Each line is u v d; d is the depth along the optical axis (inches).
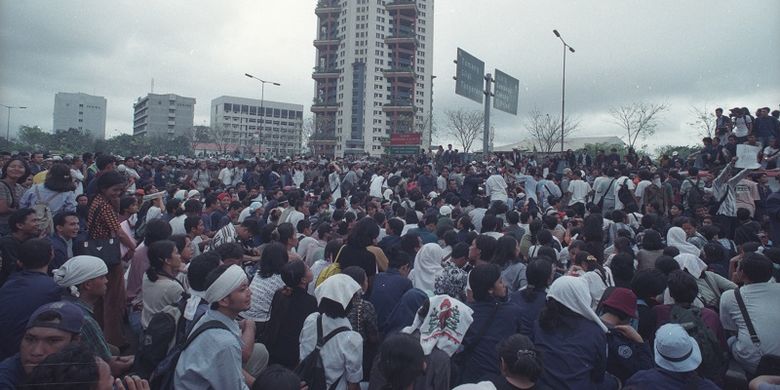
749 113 548.4
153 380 125.3
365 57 4904.0
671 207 462.0
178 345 130.4
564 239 335.3
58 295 144.2
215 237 269.7
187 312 141.3
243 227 271.7
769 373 155.7
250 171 775.1
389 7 4712.1
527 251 282.4
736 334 171.8
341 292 152.6
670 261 209.3
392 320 180.1
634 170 679.7
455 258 229.3
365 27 4906.5
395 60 4724.4
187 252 220.2
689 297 169.9
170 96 3142.2
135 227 348.2
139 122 3080.7
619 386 150.5
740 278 176.9
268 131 4872.0
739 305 167.3
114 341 205.3
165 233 227.6
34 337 104.3
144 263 227.3
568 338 140.9
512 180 674.8
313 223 362.6
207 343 119.7
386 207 482.9
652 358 155.6
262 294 189.3
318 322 153.7
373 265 210.8
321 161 1117.7
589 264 219.8
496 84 1018.1
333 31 5251.0
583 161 860.6
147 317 179.0
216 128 3639.3
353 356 148.5
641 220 362.0
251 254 254.7
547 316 144.8
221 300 124.9
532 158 979.9
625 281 199.0
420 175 703.7
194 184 709.3
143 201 381.7
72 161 426.0
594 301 201.9
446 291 196.4
